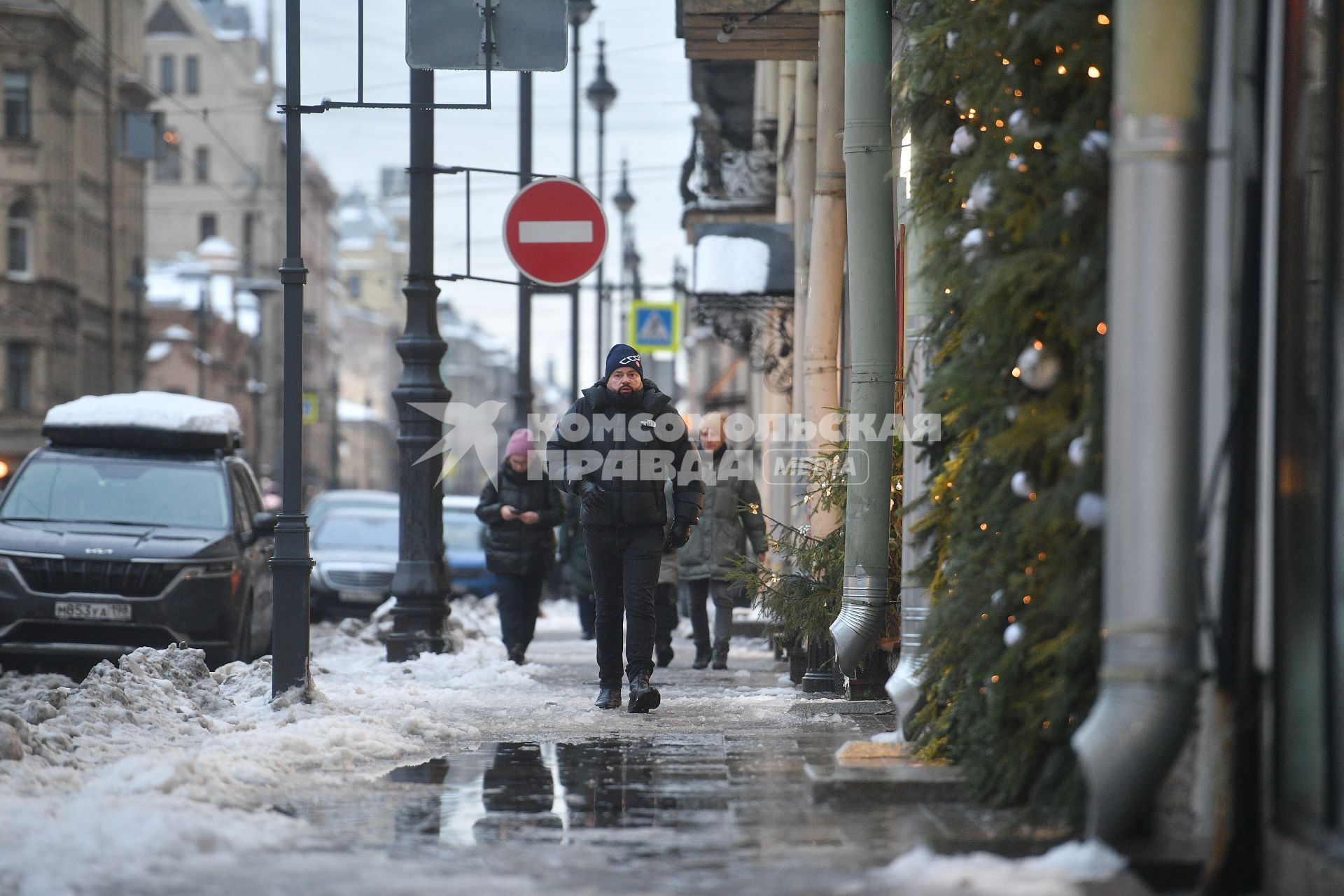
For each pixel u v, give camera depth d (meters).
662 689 38.00
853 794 20.91
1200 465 16.31
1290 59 16.41
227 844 18.42
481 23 37.31
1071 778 18.20
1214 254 16.61
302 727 27.61
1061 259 18.27
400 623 44.44
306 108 32.97
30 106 191.00
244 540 45.84
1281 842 15.68
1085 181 18.22
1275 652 16.14
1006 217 19.20
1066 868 16.44
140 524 45.12
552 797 22.02
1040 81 19.48
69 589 42.53
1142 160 16.03
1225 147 16.48
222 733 28.28
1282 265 16.38
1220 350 16.69
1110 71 18.67
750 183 74.25
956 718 22.20
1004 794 19.89
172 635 42.72
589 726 30.38
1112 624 16.31
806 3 46.44
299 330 32.06
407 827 19.75
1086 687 18.23
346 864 17.53
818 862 17.45
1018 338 19.38
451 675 41.41
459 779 23.64
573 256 41.78
